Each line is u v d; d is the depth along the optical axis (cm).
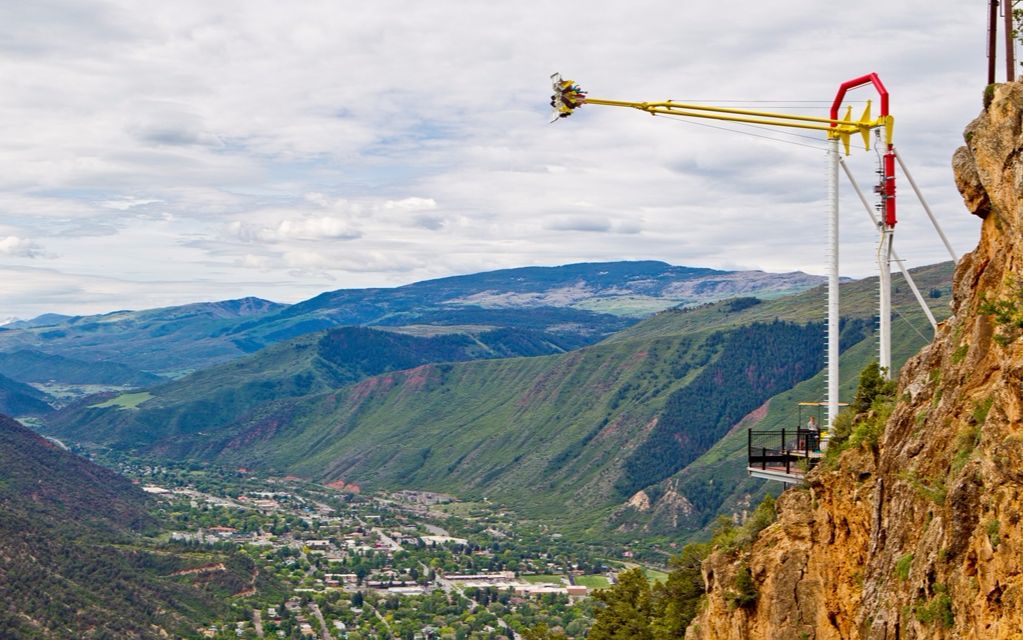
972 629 2831
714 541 6494
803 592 4331
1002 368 2966
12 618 18812
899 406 3778
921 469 3378
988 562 2797
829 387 4906
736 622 4606
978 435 3053
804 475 4741
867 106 4803
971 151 3631
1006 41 4012
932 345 3844
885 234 4719
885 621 3316
